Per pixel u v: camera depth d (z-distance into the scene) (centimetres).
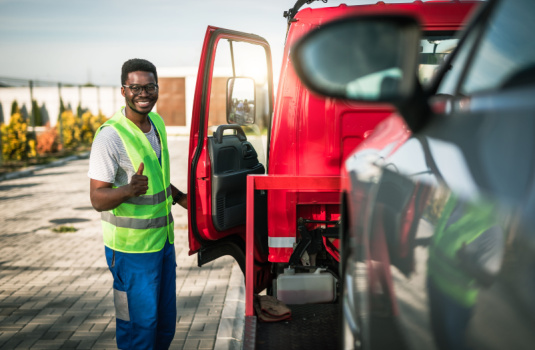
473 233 100
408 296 135
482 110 108
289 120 324
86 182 1284
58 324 443
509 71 120
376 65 127
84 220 852
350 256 210
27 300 499
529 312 82
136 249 301
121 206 298
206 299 497
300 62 132
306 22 318
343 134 323
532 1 125
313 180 309
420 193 130
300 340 276
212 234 367
